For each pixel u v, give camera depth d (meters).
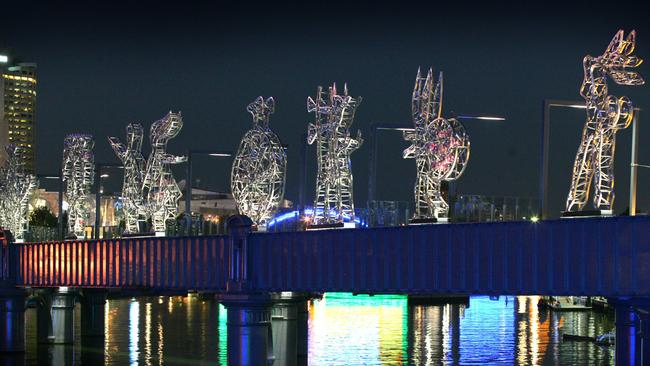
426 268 76.19
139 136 134.75
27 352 129.12
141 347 132.88
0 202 183.75
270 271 89.00
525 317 182.75
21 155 186.50
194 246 97.81
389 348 133.38
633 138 80.31
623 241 65.00
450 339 144.38
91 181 160.75
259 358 89.94
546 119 74.69
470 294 73.12
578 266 67.00
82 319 143.25
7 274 128.88
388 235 78.94
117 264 110.19
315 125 96.75
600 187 68.81
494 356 125.50
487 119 84.50
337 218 92.81
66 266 119.44
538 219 69.19
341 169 93.44
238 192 102.06
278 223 101.56
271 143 101.12
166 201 121.62
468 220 76.94
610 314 185.12
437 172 79.06
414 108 83.12
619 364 74.31
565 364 118.31
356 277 81.69
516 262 70.31
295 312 111.25
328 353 127.75
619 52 70.62
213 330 154.50
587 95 70.88
